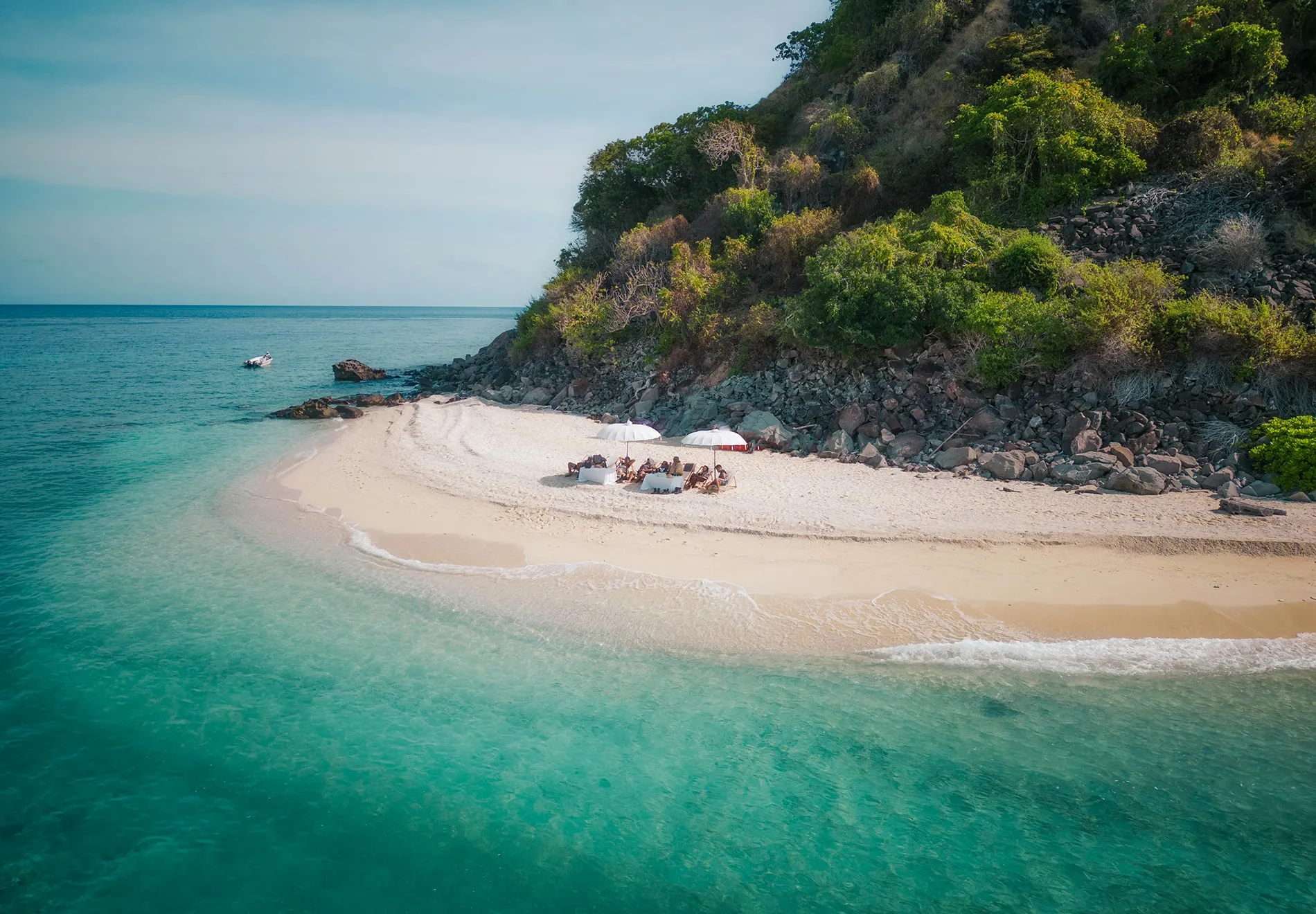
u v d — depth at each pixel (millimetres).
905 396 26188
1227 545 16562
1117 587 15336
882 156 37500
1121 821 9680
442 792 10312
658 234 41719
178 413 37594
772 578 16141
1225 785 10250
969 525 18109
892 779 10469
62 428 33375
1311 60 31641
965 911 8375
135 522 20547
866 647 13625
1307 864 8969
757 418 27281
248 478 24766
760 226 36656
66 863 9016
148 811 9883
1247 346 22422
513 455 26203
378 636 14281
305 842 9406
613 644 13914
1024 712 11805
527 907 8477
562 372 39719
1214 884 8695
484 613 15109
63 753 11000
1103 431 22750
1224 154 28219
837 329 27453
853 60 45469
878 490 21203
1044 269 26156
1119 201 29031
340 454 27406
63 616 15102
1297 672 12648
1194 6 32531
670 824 9750
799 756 10938
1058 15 37500
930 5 40469
